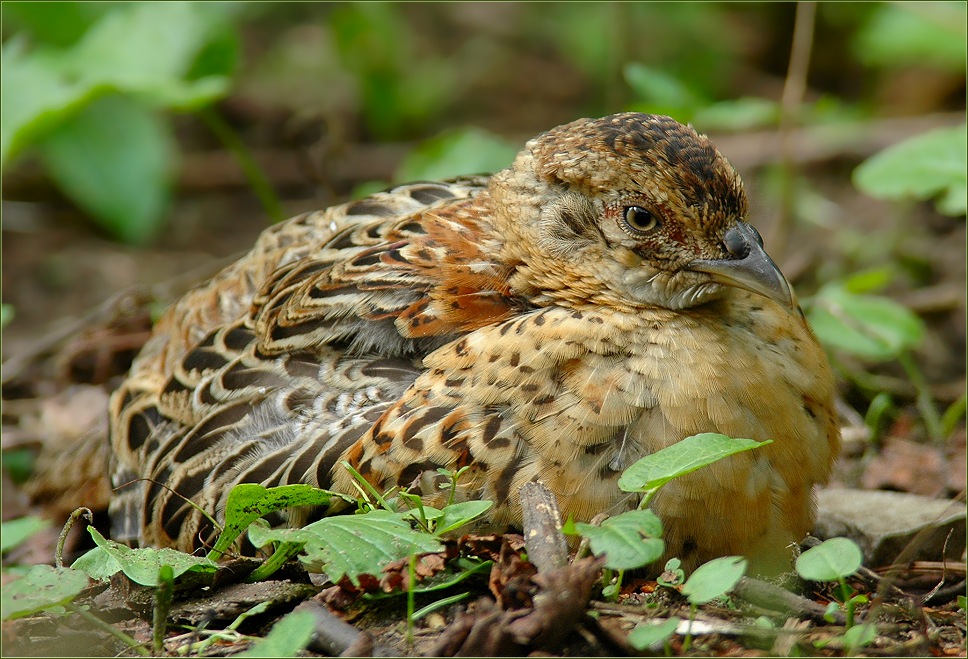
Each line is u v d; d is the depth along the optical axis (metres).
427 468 8.68
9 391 15.21
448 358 8.99
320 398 9.45
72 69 15.87
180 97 14.73
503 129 21.38
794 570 8.99
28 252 19.34
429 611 8.17
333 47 22.12
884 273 13.58
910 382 13.65
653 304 9.15
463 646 7.50
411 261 9.55
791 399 8.98
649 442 8.58
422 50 22.52
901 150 13.59
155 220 18.33
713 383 8.69
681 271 9.12
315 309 9.67
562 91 22.17
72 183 18.14
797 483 8.90
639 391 8.62
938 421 12.88
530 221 9.35
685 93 15.11
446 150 16.27
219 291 11.37
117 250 19.50
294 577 8.69
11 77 15.04
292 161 20.97
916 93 20.56
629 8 20.58
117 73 15.88
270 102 21.86
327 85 22.14
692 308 9.20
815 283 16.06
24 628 8.21
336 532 7.79
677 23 21.81
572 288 9.22
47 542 11.70
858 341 12.78
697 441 7.98
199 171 20.72
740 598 8.34
